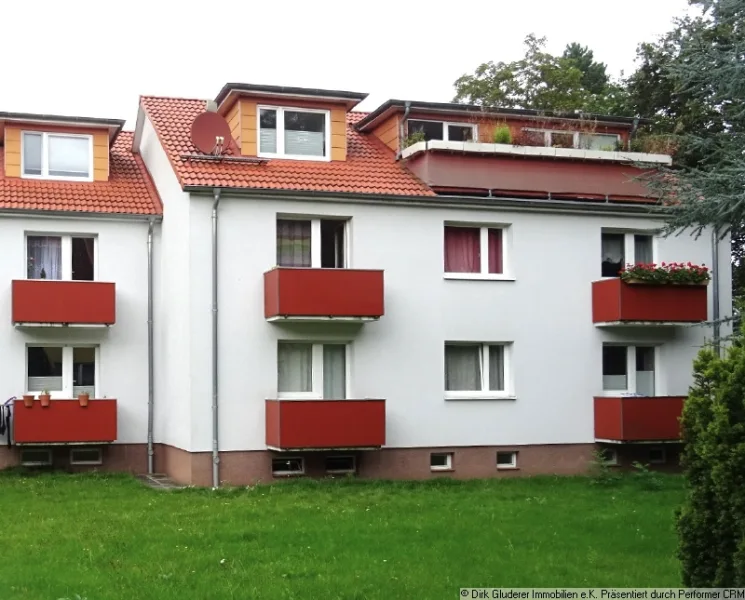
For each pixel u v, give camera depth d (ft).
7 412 68.90
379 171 71.77
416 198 68.54
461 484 65.10
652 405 70.03
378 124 79.66
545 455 71.10
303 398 67.15
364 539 44.47
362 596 34.58
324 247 69.00
